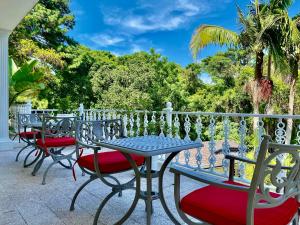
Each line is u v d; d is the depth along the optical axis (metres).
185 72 14.41
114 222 2.06
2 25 4.88
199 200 1.41
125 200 2.50
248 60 12.60
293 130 6.58
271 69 9.62
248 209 1.17
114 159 2.24
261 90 9.01
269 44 8.48
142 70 13.42
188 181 3.01
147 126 3.88
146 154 1.62
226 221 1.24
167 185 2.91
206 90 14.02
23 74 6.42
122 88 13.03
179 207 1.46
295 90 9.60
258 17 8.52
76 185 2.93
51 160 4.12
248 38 8.77
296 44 8.04
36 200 2.50
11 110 6.58
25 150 4.95
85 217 2.15
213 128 3.00
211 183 1.30
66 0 13.03
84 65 13.66
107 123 2.77
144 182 3.03
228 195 1.47
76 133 2.47
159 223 2.04
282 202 1.26
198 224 1.38
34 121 4.52
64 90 12.91
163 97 13.16
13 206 2.36
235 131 8.10
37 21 11.84
